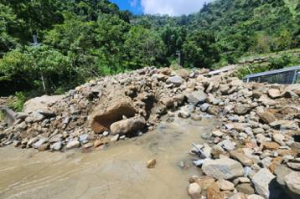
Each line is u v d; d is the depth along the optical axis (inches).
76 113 300.0
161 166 191.5
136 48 1722.4
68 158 221.5
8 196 165.0
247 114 270.2
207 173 168.4
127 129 254.4
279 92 295.4
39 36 1031.6
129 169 190.4
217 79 394.6
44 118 301.9
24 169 205.6
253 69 813.9
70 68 614.2
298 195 109.2
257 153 180.5
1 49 661.3
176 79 373.4
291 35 2112.5
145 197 153.3
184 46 2032.5
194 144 215.9
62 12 1747.0
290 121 225.3
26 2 1224.2
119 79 365.4
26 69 495.2
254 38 2527.1
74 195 160.9
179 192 155.9
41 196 162.6
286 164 144.9
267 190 130.9
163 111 312.7
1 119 372.8
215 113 295.6
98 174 186.7
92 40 1219.9
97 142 244.1
